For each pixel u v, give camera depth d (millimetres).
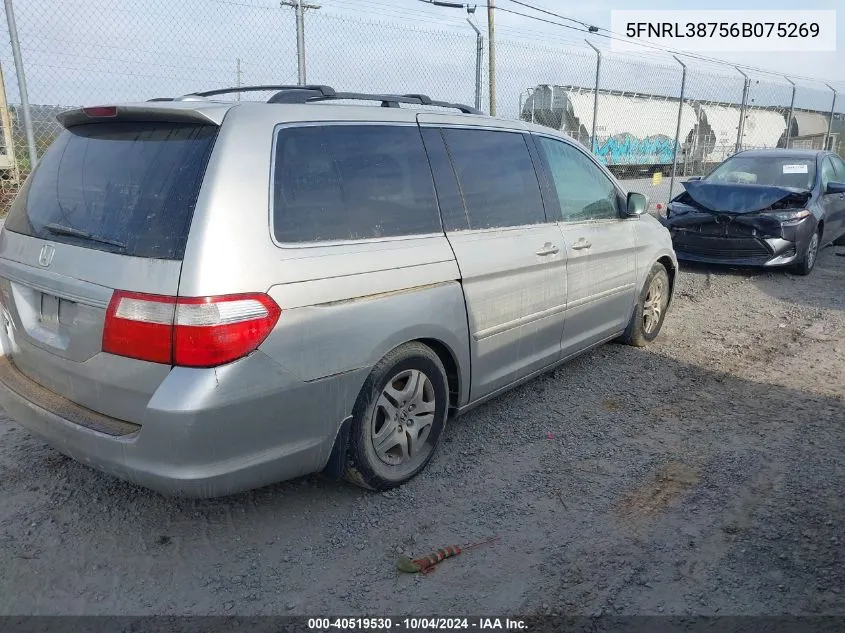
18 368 3344
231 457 2719
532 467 3803
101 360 2754
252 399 2707
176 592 2768
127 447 2674
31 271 3049
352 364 3053
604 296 4992
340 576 2875
